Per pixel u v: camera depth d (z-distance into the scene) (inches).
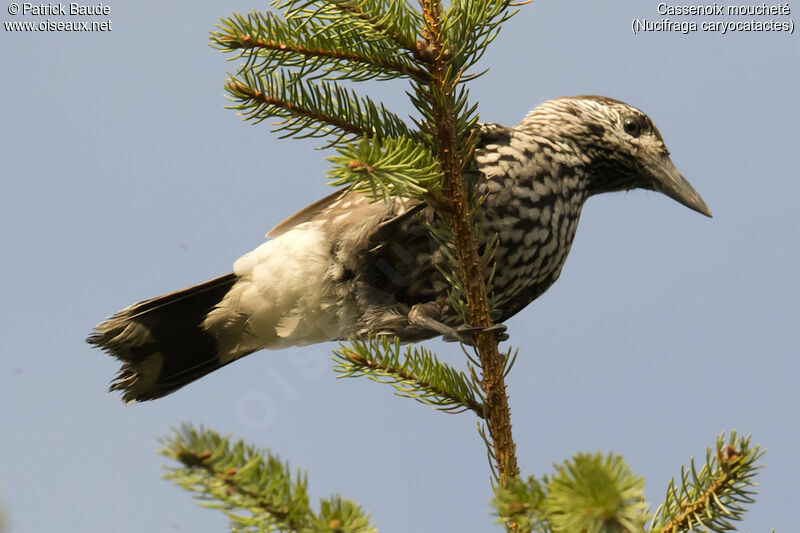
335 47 298.5
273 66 298.8
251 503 234.4
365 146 295.4
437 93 298.2
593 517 210.7
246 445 234.5
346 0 297.4
